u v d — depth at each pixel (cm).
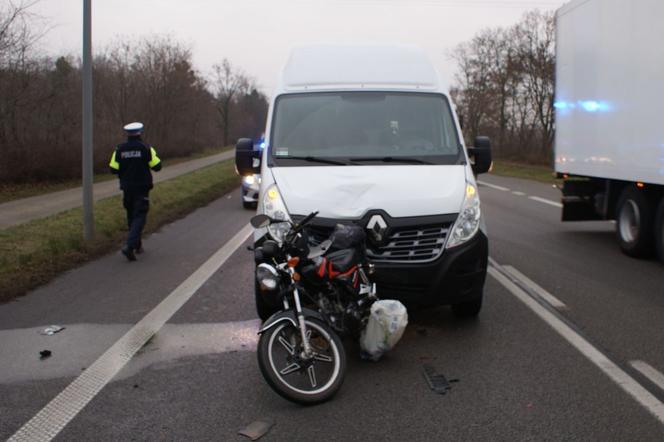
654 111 851
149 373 484
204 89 5550
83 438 380
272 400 434
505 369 486
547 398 431
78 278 811
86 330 589
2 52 2095
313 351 439
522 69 4044
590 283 770
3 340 561
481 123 5238
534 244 1065
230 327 597
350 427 392
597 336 564
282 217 540
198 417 408
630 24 913
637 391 441
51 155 2208
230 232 1223
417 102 687
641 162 887
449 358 512
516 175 3038
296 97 693
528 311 646
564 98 1175
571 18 1134
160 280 797
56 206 1558
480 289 557
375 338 494
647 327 590
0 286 731
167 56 4538
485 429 386
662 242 872
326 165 615
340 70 715
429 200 542
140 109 4288
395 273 521
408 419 402
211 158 4722
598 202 1089
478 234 549
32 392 448
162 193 1858
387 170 595
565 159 1173
